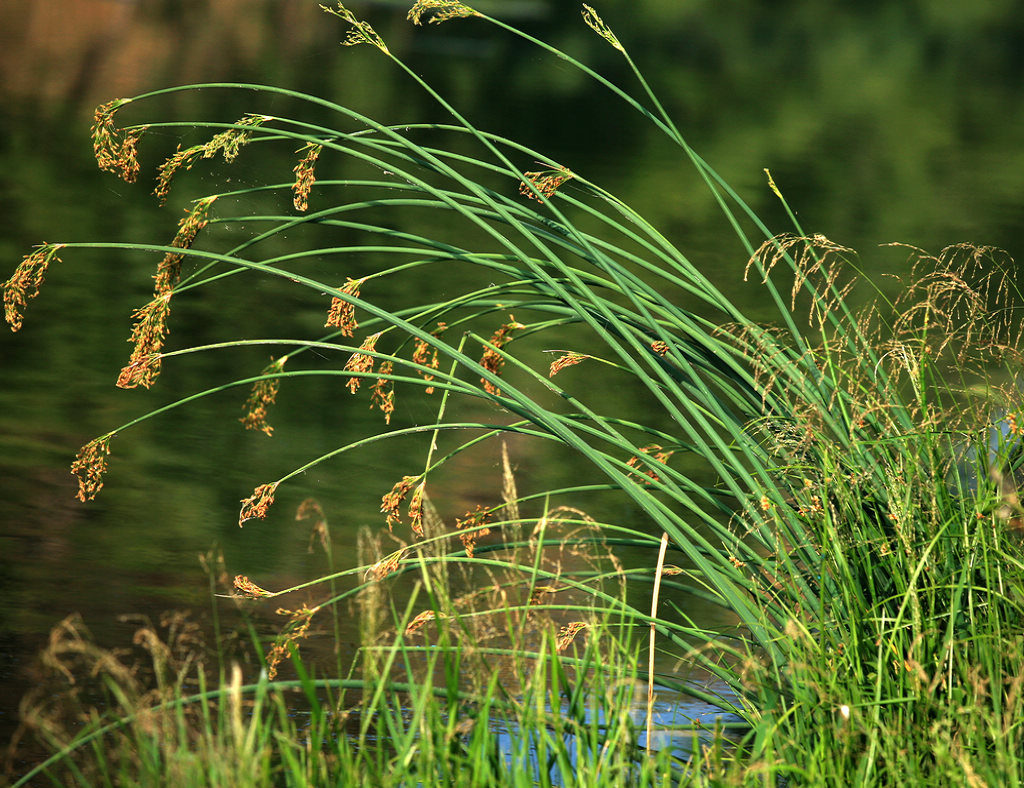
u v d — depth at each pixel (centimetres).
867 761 489
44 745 649
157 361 598
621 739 482
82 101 2962
